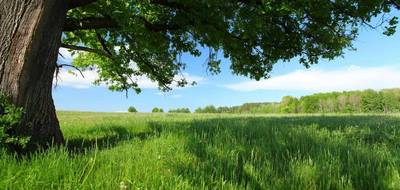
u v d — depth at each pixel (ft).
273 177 15.47
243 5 41.39
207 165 16.10
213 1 39.01
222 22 42.04
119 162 16.12
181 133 24.41
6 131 21.94
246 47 47.16
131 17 39.99
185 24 42.75
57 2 24.11
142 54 52.75
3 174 13.61
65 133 35.68
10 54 22.44
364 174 15.93
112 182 13.19
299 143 21.09
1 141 20.52
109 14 37.58
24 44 22.54
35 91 23.32
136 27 39.70
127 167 14.61
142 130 36.06
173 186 12.79
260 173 15.71
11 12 22.53
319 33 44.37
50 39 23.90
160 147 19.86
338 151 19.21
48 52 23.88
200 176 14.17
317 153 18.60
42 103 23.73
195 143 20.74
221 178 14.30
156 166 15.57
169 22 44.06
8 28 22.49
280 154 19.15
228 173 15.44
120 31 44.39
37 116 23.38
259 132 26.43
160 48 47.65
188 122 40.81
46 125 24.06
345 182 15.16
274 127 28.94
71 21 36.81
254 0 39.70
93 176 14.16
